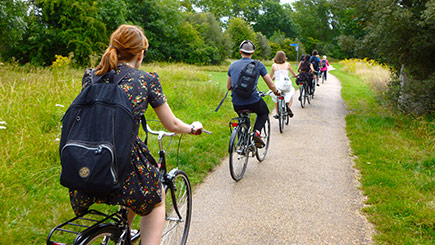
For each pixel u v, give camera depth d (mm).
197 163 5160
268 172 5137
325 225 3570
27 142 4703
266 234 3402
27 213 3227
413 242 3150
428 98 8180
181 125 2154
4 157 4184
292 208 3949
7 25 15992
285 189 4496
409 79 9008
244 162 4938
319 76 19766
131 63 2037
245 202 4090
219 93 11297
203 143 6000
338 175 5012
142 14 35500
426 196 4145
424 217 3566
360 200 4152
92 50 26266
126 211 2150
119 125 1717
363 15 9352
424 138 6809
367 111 10344
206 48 38312
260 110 4922
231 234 3389
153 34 34875
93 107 1730
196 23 41719
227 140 6449
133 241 2447
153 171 2014
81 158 1620
